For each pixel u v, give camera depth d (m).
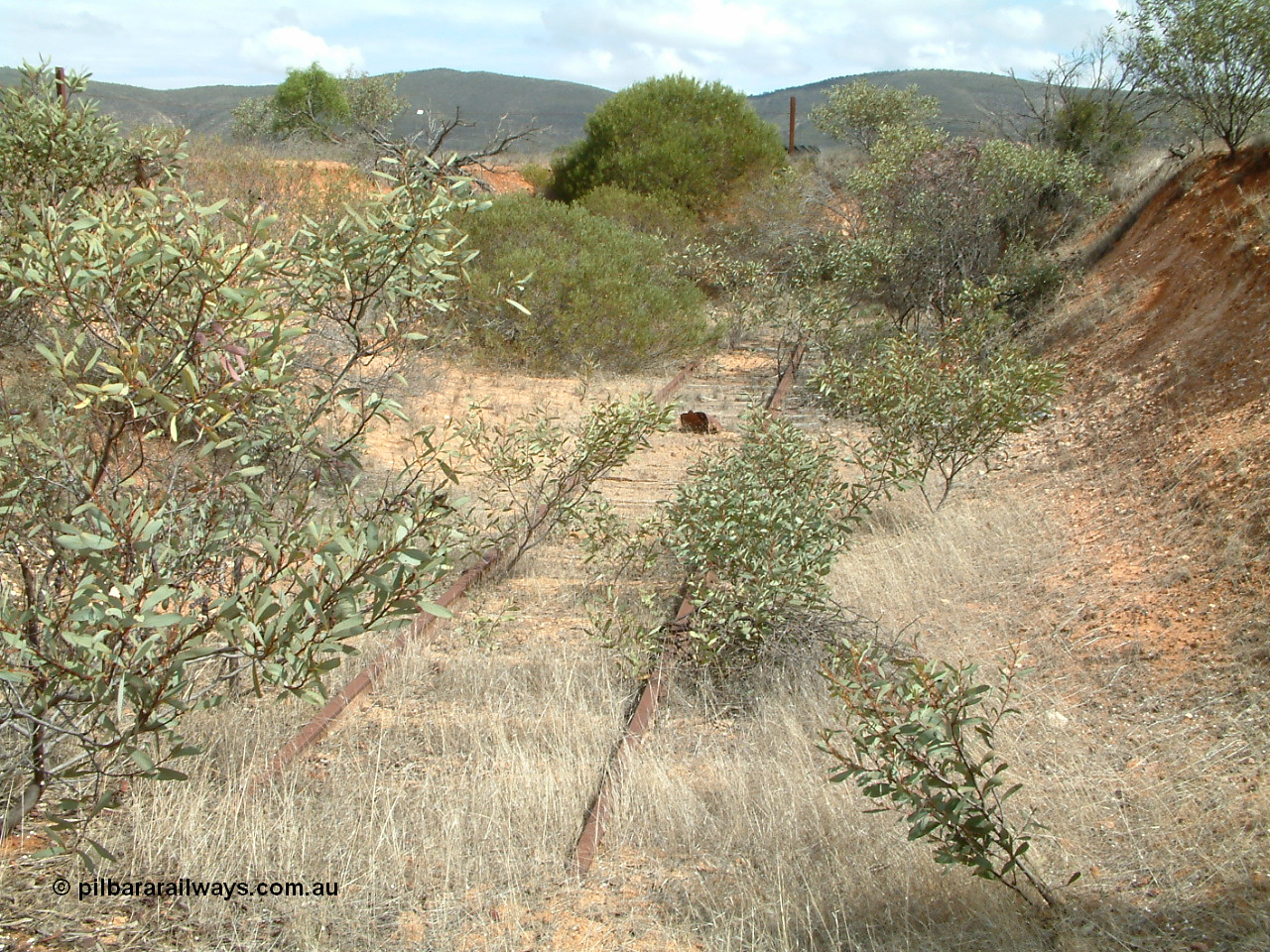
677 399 13.32
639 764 4.55
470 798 4.29
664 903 3.69
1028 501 8.27
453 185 4.27
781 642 5.82
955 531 7.71
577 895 3.72
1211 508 6.42
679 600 6.80
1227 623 5.25
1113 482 7.93
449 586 6.94
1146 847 3.85
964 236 14.88
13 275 3.26
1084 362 11.22
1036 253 14.91
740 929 3.46
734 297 19.19
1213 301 9.58
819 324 14.82
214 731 4.74
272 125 34.59
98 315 3.39
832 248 17.02
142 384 3.14
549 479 8.44
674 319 16.75
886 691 3.66
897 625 6.32
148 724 3.13
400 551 3.06
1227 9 11.68
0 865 3.64
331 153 22.72
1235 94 11.89
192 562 3.78
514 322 15.38
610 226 18.55
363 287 4.21
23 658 3.25
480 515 8.26
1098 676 5.23
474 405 8.07
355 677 5.40
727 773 4.59
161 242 3.31
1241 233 10.03
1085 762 4.46
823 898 3.66
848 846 3.99
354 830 3.98
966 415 8.31
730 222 24.30
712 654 5.66
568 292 15.65
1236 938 3.24
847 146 32.56
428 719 5.11
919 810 3.46
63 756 4.04
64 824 3.33
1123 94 18.36
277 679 2.98
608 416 7.62
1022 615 6.22
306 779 4.41
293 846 3.86
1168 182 13.32
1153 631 5.48
